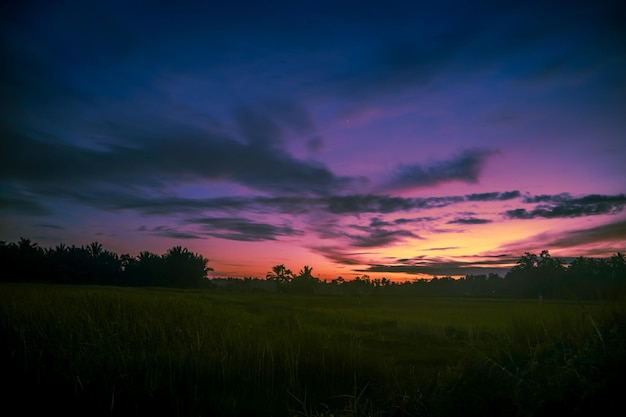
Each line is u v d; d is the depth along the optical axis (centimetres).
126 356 743
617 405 329
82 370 669
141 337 894
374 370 798
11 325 862
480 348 530
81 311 1105
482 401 394
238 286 8912
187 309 1411
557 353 420
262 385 705
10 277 6906
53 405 589
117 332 888
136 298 1669
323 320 1806
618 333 419
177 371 724
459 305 4078
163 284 8194
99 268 7912
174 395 630
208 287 8956
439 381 473
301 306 2898
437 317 2325
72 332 840
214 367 739
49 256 7544
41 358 717
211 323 1148
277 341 952
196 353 809
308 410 592
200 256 8975
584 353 395
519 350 503
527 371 397
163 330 939
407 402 465
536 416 348
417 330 1619
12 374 666
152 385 638
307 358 835
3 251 6969
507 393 388
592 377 352
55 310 1073
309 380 749
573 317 577
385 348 1107
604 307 539
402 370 795
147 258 8494
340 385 721
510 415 372
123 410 584
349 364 808
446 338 1320
